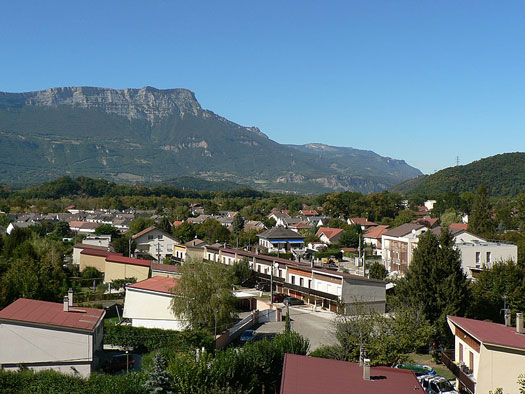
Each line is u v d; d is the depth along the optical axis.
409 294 46.41
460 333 35.62
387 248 93.25
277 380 34.75
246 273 79.44
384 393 23.61
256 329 55.22
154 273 77.62
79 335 37.41
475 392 29.58
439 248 46.69
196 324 50.53
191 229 132.62
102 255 87.50
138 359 43.69
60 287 63.38
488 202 124.44
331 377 25.23
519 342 28.94
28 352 36.72
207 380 29.91
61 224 147.38
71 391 30.86
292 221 192.00
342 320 42.34
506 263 58.19
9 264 69.81
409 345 37.00
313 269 68.00
